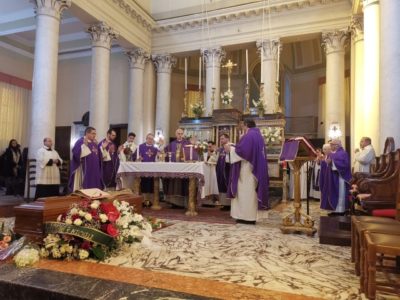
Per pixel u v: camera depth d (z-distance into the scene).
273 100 12.07
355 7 10.08
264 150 5.77
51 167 8.06
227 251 3.71
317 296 2.43
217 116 11.76
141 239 3.73
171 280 2.71
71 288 2.32
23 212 3.48
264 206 5.58
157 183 7.40
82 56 15.58
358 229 2.82
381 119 5.81
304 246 4.01
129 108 13.47
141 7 12.94
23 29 13.12
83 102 15.42
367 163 6.76
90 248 3.29
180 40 13.68
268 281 2.73
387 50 5.77
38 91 8.80
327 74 11.61
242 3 12.59
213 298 2.20
